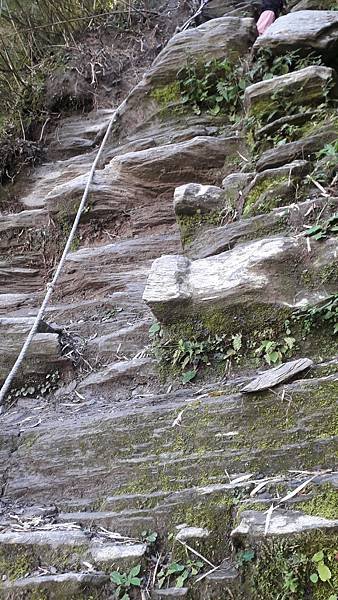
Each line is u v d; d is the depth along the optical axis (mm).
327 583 1906
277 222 3186
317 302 2773
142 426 2627
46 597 2133
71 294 3979
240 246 3172
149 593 2072
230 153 4145
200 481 2348
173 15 6570
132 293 3686
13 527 2414
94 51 6176
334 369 2531
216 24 4898
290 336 2801
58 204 4500
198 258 3342
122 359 3207
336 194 3184
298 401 2424
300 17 4543
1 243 4590
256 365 2814
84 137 5488
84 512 2436
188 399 2723
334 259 2828
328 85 3918
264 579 1973
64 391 3174
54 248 4453
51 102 5805
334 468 2199
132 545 2201
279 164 3545
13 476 2686
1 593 2176
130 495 2402
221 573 2045
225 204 3590
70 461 2641
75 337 3453
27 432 2857
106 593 2104
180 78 4793
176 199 3615
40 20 6676
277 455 2309
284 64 4391
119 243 4078
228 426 2471
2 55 6191
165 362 2982
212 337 2934
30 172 5270
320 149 3504
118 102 5770
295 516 2041
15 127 5609
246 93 4133
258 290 2885
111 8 6801
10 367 3295
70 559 2225
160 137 4629
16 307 4008
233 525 2139
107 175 4477
